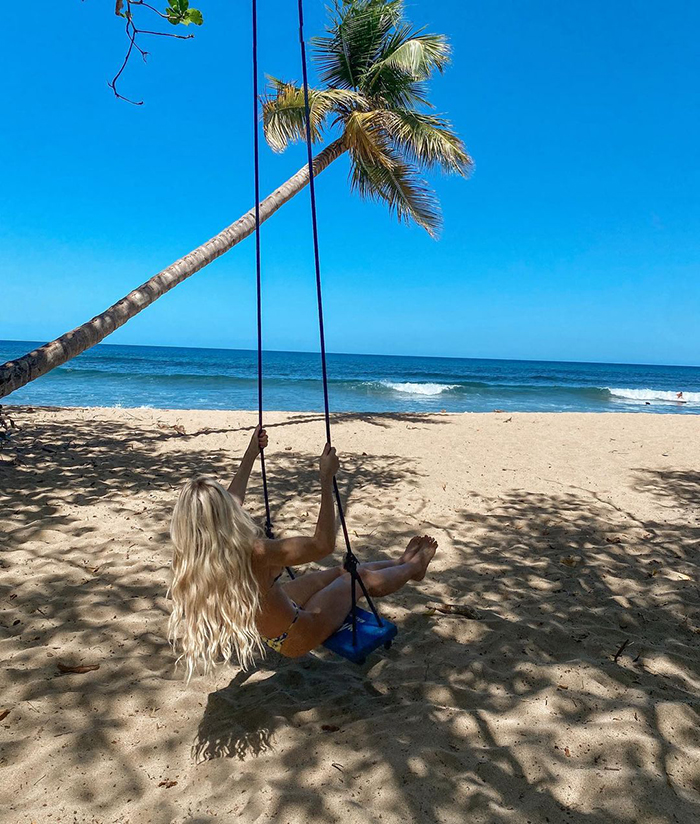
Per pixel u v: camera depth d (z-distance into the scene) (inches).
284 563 103.9
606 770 98.7
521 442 438.9
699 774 98.7
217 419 523.2
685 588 180.4
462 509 262.5
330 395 1122.7
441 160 490.0
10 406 555.5
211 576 98.0
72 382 1211.9
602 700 119.6
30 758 102.7
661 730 109.8
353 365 2886.3
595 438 462.9
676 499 287.3
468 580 185.2
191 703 119.6
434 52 462.0
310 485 299.4
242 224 304.2
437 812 89.7
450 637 148.7
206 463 341.7
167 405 852.6
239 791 95.1
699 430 516.4
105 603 162.7
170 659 137.4
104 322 224.7
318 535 103.7
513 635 148.8
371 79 508.4
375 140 474.6
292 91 445.1
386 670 133.2
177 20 169.3
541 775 97.8
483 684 127.3
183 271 266.8
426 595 173.5
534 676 129.6
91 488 276.1
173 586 101.1
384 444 420.2
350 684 127.4
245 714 115.7
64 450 361.4
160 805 92.4
